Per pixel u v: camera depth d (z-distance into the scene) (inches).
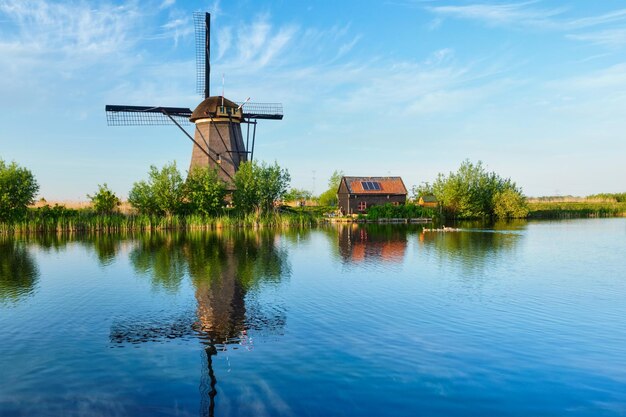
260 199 2416.3
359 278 888.3
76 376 432.1
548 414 365.7
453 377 427.8
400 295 741.3
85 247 1402.6
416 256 1186.0
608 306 670.5
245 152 2630.4
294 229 2135.8
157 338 536.7
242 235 1807.3
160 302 705.6
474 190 3073.3
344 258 1154.0
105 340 530.9
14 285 839.7
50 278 903.1
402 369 444.8
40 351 496.4
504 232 1943.9
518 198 3097.9
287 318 614.5
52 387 409.7
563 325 581.0
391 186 3078.2
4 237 1750.7
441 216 2854.3
